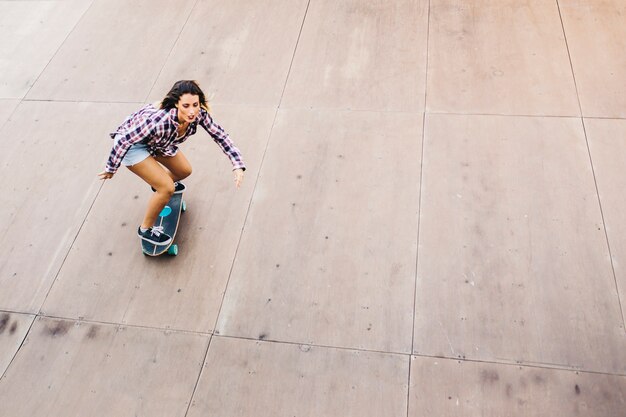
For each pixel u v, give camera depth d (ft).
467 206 17.01
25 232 17.98
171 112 13.80
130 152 14.62
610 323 14.34
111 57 23.43
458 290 15.30
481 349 14.21
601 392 13.29
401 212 17.06
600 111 19.02
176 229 17.06
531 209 16.75
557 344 14.12
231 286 16.01
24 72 23.30
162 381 14.42
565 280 15.21
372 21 23.27
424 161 18.25
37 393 14.48
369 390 13.83
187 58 22.89
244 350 14.76
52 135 20.72
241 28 23.81
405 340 14.55
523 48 21.38
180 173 16.38
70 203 18.58
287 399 13.85
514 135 18.66
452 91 20.24
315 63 21.91
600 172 17.40
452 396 13.55
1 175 19.62
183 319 15.49
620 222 16.20
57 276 16.79
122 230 17.67
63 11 26.05
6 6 26.68
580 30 21.74
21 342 15.48
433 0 23.80
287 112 20.27
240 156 15.48
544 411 13.15
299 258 16.38
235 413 13.74
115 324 15.58
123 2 26.09
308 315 15.23
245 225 17.30
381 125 19.45
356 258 16.20
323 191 17.85
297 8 24.39
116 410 14.02
